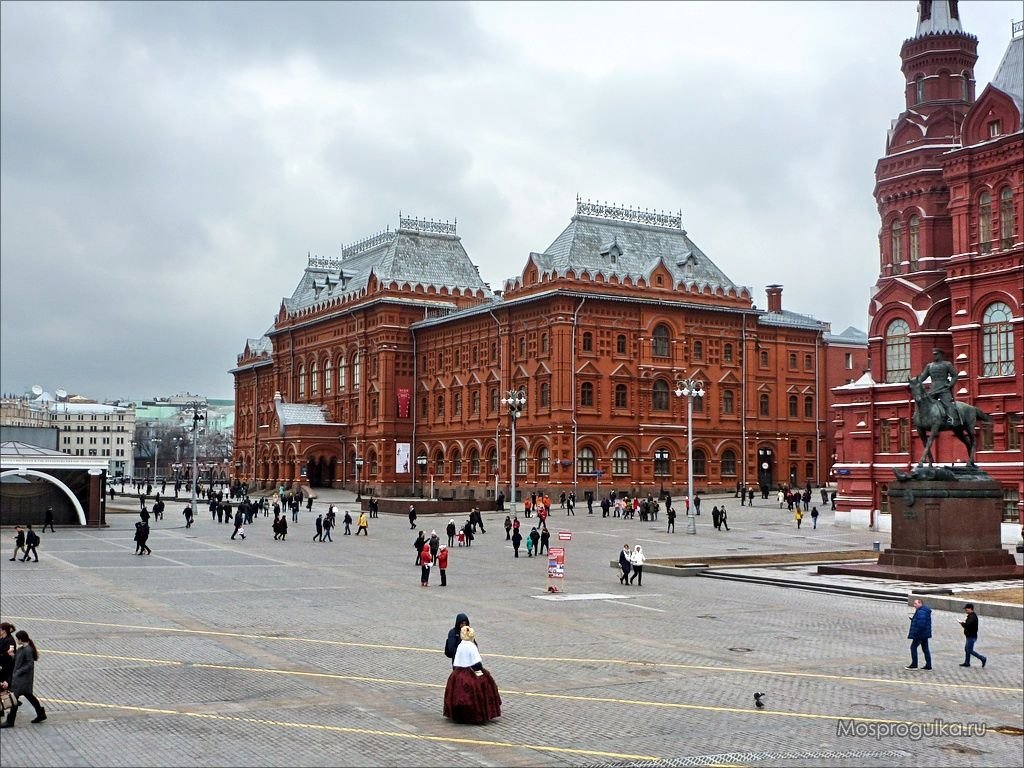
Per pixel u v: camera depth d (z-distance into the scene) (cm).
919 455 8544
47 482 9650
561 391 11519
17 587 4906
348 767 2038
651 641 3538
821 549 7106
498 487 12031
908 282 8881
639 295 12006
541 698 2658
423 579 5131
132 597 4559
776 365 13225
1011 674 3053
